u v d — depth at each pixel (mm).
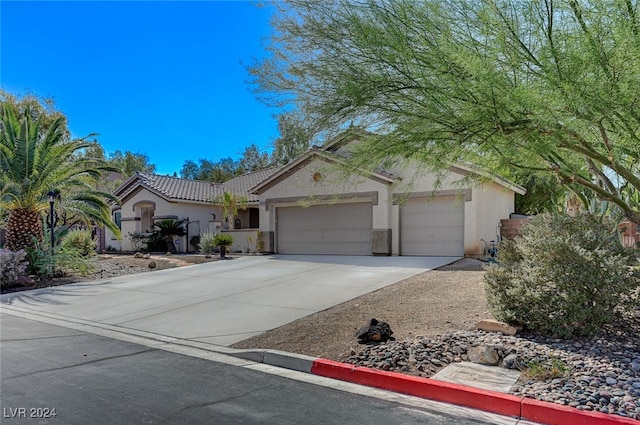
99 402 4809
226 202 23781
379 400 4961
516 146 5621
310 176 19766
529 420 4434
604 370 5172
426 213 17797
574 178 6816
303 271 14773
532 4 5047
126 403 4785
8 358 6547
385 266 15070
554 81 4703
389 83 5668
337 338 7074
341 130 6406
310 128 6441
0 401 4832
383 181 18203
